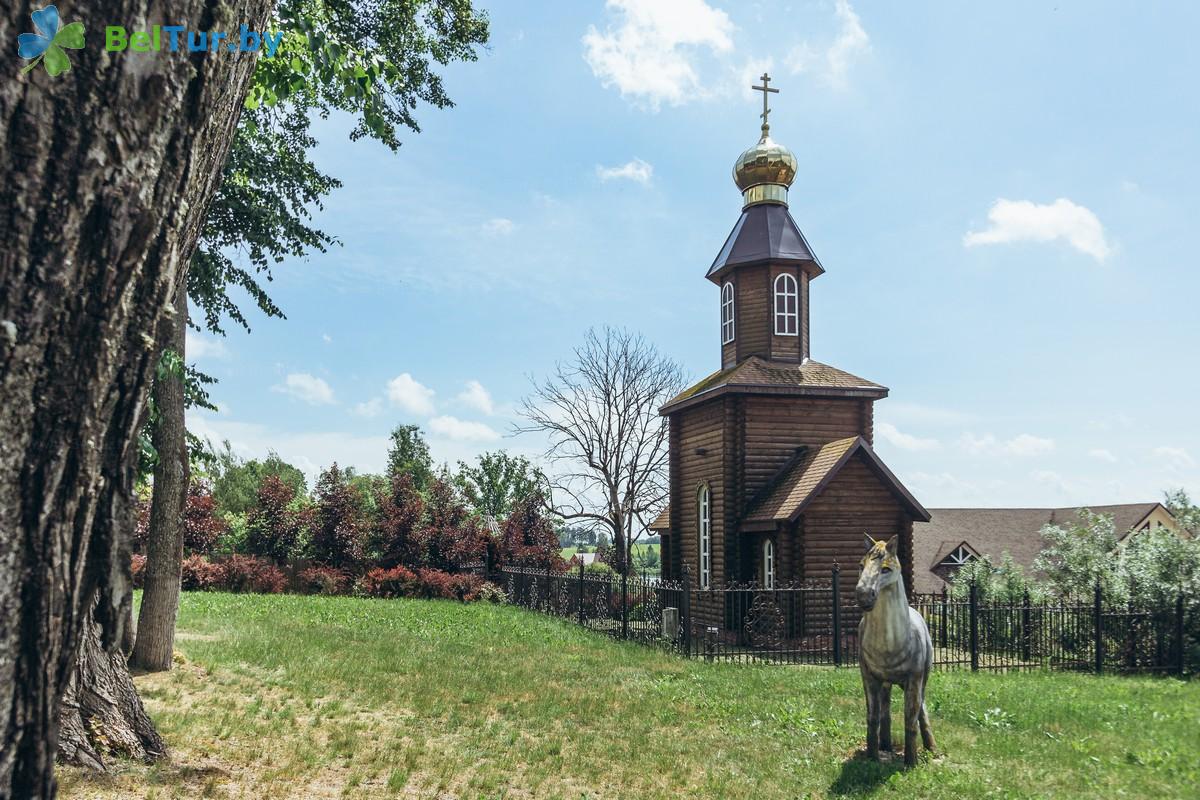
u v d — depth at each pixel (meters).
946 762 8.34
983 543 36.38
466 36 16.69
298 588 28.23
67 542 2.11
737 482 20.97
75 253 1.98
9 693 2.03
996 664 15.71
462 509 33.25
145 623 10.74
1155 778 7.86
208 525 29.77
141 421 2.46
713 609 21.33
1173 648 16.23
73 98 1.91
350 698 10.30
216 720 8.44
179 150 2.20
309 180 15.14
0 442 1.91
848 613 18.56
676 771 7.89
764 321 23.55
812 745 8.91
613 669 13.66
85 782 5.86
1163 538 18.23
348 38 14.38
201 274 13.50
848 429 21.98
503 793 6.93
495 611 24.11
